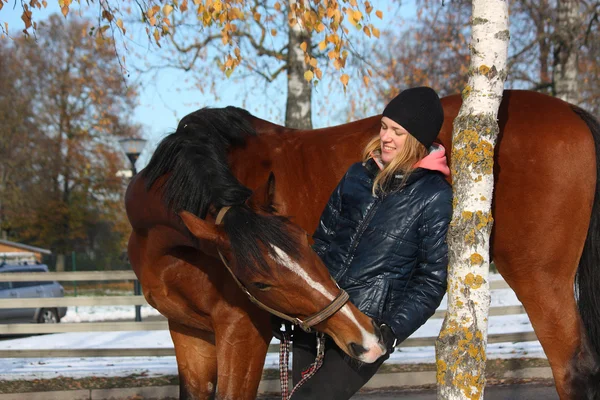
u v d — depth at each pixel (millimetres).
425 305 2414
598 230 3113
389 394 5117
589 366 2961
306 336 2684
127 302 6156
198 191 2510
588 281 3141
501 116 3129
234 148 3117
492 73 2465
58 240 25500
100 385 5234
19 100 24188
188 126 2902
